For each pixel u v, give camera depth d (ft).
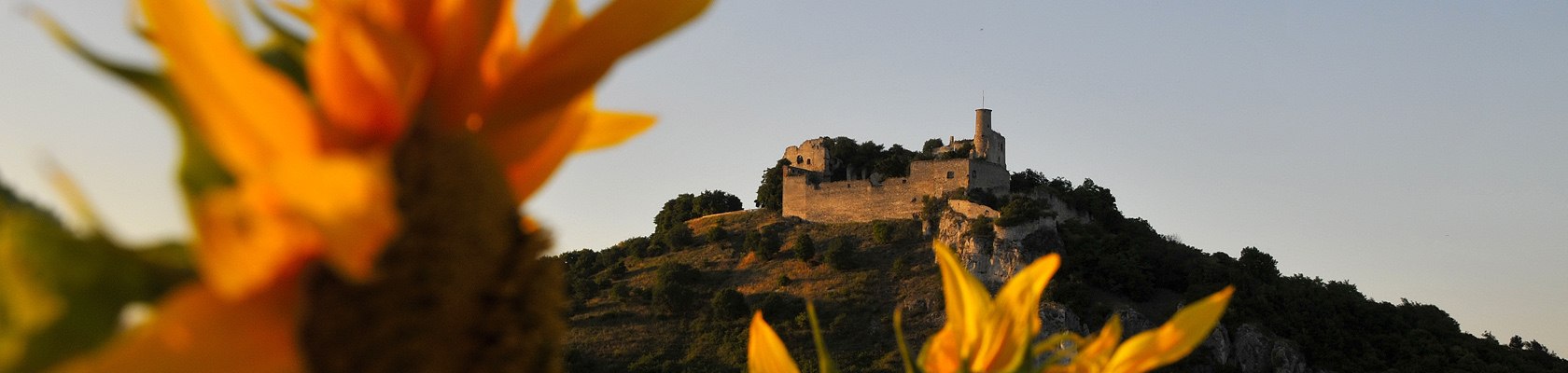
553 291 3.82
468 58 3.87
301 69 3.79
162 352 3.22
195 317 3.27
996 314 5.84
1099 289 263.49
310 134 3.39
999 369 5.79
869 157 330.54
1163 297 265.13
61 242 3.03
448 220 3.59
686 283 283.38
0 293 3.01
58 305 3.04
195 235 3.10
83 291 3.07
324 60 3.55
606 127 4.72
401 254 3.50
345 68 3.54
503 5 3.93
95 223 3.07
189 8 3.11
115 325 3.14
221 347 3.30
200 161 3.24
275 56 3.80
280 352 3.40
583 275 310.24
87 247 3.06
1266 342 248.11
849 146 333.21
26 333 3.02
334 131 3.51
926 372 5.78
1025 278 5.92
